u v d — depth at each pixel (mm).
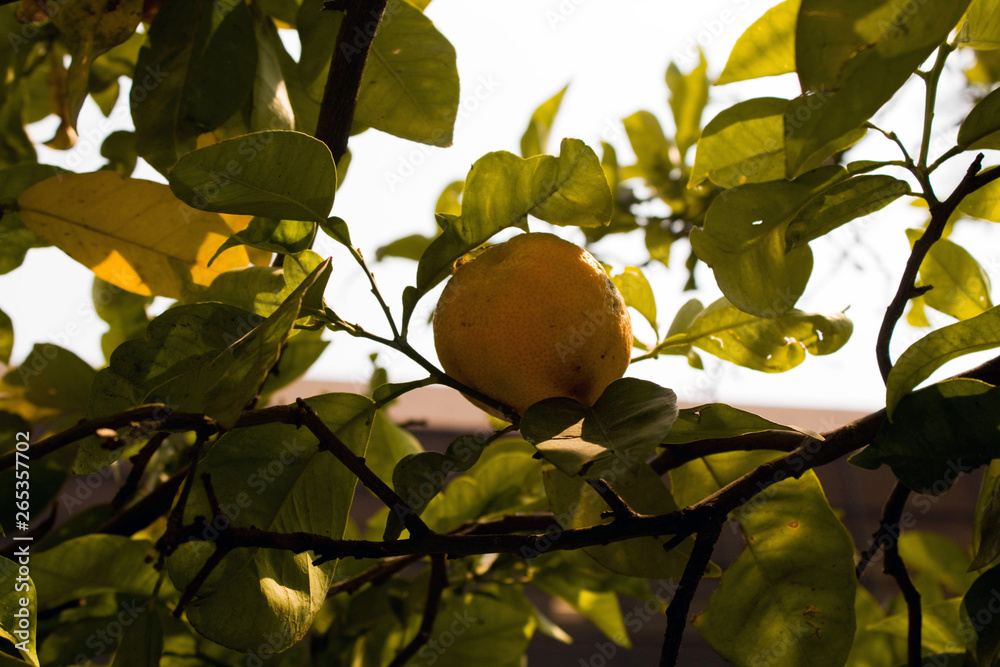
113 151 895
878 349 700
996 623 670
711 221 706
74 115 782
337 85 709
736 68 745
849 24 600
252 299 728
